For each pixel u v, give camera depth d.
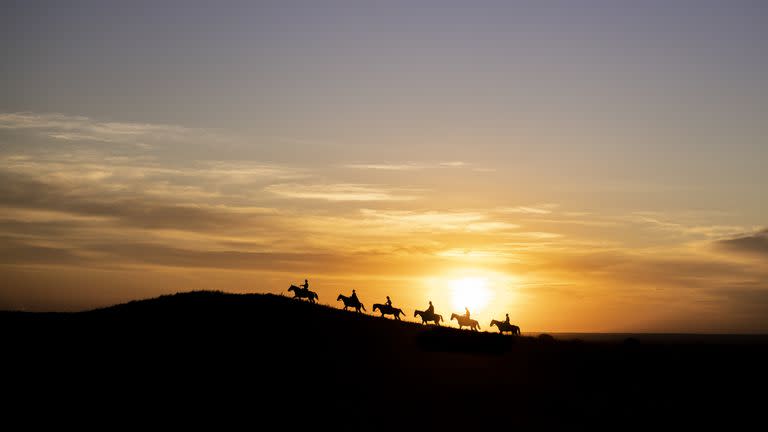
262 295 64.62
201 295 62.28
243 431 33.81
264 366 45.12
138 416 34.94
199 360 45.06
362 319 62.78
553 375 53.16
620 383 53.50
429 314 68.00
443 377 47.56
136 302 60.06
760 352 87.12
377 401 40.34
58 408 35.22
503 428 37.22
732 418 43.53
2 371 39.91
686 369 62.94
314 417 36.62
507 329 72.12
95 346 46.16
